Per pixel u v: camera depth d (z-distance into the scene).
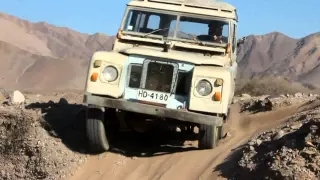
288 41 131.75
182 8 10.43
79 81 77.94
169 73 9.23
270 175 7.43
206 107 8.93
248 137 9.98
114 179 8.95
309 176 7.11
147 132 10.81
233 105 13.90
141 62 9.30
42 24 134.88
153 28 10.39
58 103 12.54
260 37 135.62
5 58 87.44
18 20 133.25
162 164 9.10
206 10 10.41
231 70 9.62
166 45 9.97
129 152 9.86
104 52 9.35
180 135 10.89
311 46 123.69
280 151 7.79
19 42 119.31
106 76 9.16
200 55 10.02
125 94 9.29
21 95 14.02
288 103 12.22
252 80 25.61
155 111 8.99
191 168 8.73
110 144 10.17
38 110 11.14
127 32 10.34
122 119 9.91
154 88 9.27
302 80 102.56
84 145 9.99
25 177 9.72
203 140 9.30
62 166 9.51
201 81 8.98
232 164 8.37
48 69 81.06
